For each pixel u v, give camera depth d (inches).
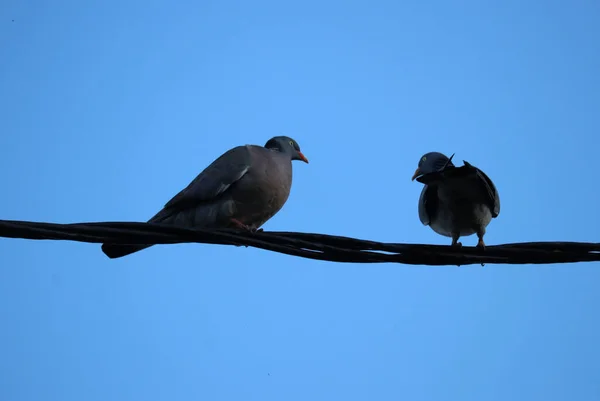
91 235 372.8
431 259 416.2
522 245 423.8
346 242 403.9
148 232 380.8
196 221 478.6
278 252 401.7
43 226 362.6
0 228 353.4
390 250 411.5
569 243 424.5
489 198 471.2
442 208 489.4
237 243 392.2
